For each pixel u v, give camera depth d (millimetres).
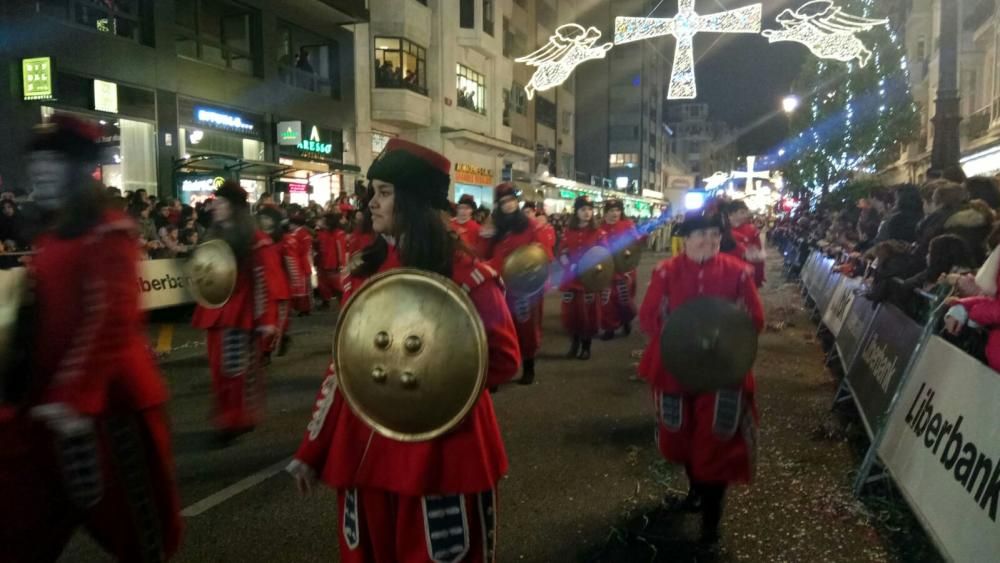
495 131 36375
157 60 17469
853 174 27484
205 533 4363
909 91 27000
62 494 2611
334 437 2535
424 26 29250
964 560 3264
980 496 3293
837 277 10688
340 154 25594
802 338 11203
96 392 2473
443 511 2404
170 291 11883
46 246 2588
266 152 21688
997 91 24250
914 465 4121
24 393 2531
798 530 4371
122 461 2680
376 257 2660
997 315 4230
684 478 5203
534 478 5242
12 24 13734
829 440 6047
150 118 17359
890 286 6375
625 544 4207
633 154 74688
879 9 27734
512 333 2551
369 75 27297
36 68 13703
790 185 39156
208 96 19266
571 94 55344
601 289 9305
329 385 2596
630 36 12562
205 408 7078
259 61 21516
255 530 4406
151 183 17531
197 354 9750
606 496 4910
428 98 29641
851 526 4418
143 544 2750
